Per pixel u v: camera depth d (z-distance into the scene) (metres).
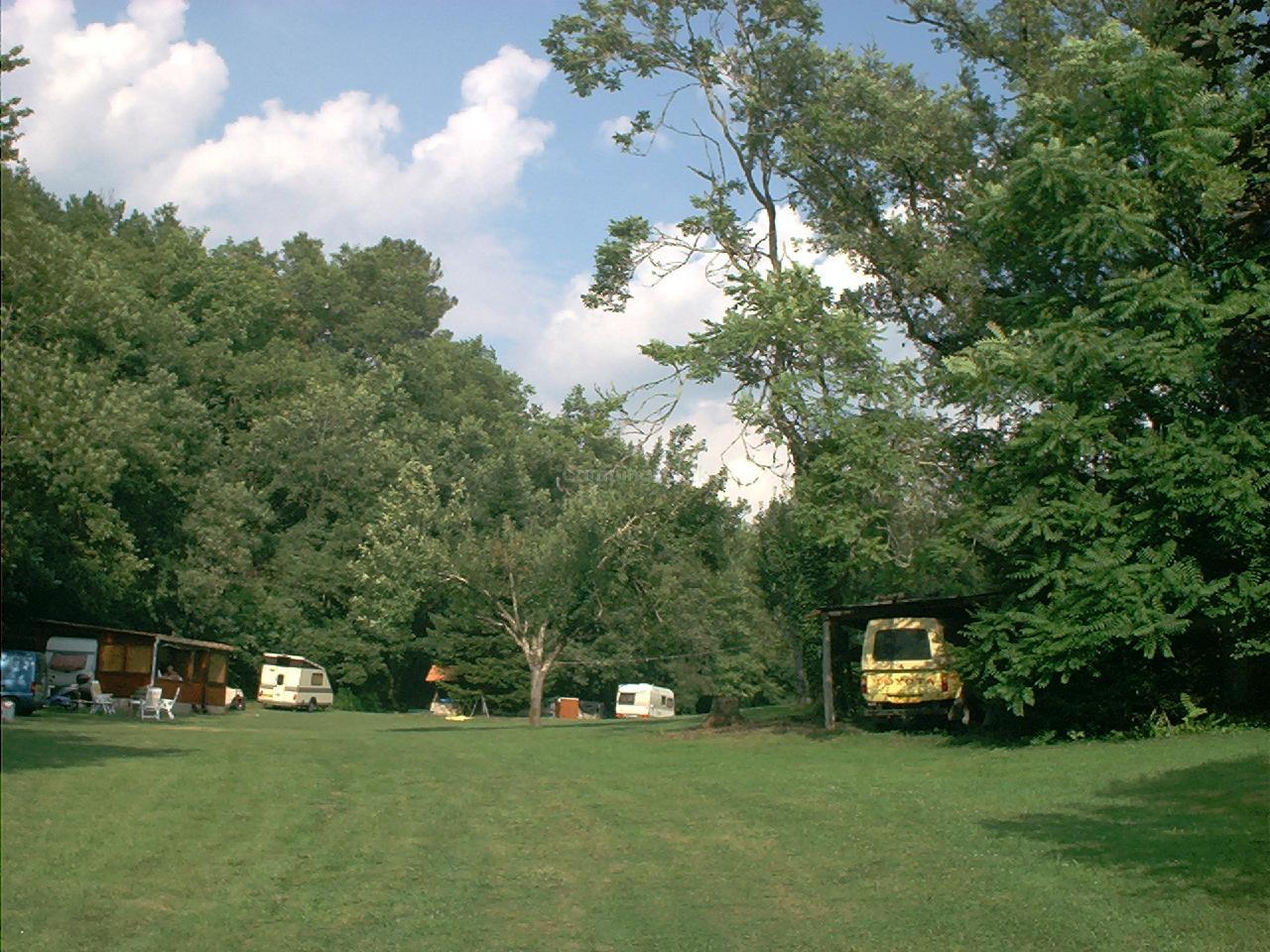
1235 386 20.03
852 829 13.04
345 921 8.75
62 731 23.69
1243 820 12.08
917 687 26.75
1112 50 22.50
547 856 11.47
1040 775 17.14
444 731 35.72
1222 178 19.83
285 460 70.94
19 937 7.87
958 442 25.81
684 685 77.19
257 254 91.69
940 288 28.03
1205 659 22.27
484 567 41.81
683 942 8.34
